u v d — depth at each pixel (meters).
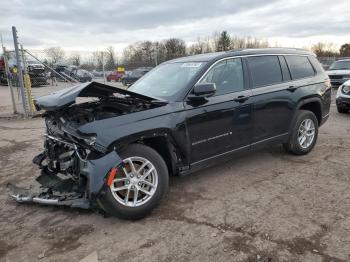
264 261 3.00
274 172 5.15
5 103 16.14
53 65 17.52
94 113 4.11
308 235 3.37
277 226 3.56
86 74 18.38
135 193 3.77
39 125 10.15
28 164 6.07
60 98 3.73
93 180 3.44
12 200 4.52
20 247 3.42
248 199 4.24
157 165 3.90
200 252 3.18
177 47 56.62
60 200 3.84
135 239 3.46
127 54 27.78
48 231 3.70
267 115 5.14
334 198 4.18
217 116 4.48
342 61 17.86
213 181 4.86
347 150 6.18
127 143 3.69
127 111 3.96
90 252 3.28
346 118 9.38
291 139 5.67
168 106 4.09
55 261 3.17
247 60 5.08
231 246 3.25
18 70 11.66
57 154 4.21
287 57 5.71
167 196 4.42
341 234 3.36
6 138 8.30
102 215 3.99
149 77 5.29
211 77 4.57
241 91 4.83
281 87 5.35
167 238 3.45
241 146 4.88
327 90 6.23
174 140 4.08
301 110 5.81
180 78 4.63
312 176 4.93
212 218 3.80
